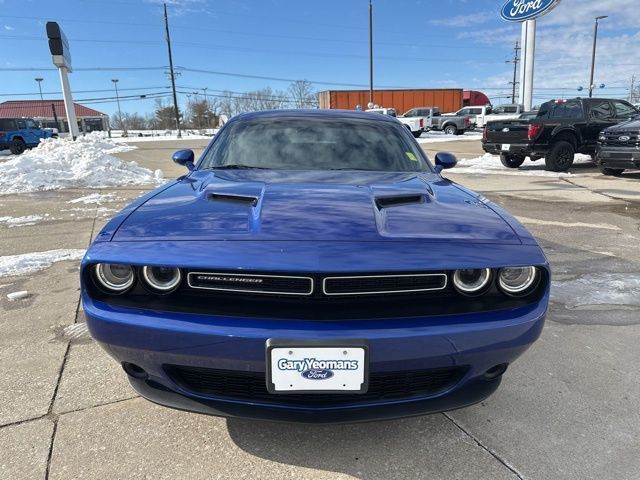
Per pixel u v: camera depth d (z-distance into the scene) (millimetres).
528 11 20344
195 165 3033
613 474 1860
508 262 1732
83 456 1914
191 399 1790
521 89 21375
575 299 3693
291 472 1856
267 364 1600
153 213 1965
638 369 2662
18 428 2076
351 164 2918
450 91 40219
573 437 2082
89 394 2340
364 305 1679
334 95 38719
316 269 1598
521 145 12148
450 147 21078
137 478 1806
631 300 3666
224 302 1679
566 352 2854
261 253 1646
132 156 18297
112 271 1737
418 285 1718
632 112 12664
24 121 24844
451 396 1828
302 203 2016
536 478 1843
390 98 39500
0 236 5531
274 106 69562
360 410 1742
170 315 1663
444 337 1656
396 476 1847
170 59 42156
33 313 3312
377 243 1722
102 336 1725
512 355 1791
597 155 10828
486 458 1948
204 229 1800
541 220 6516
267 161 2910
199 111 70875
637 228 6043
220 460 1909
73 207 7449
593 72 44375
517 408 2293
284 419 1718
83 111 68312
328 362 1603
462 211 2080
